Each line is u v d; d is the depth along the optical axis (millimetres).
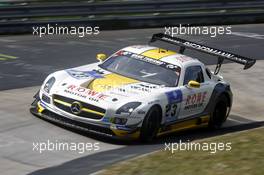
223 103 30859
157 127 26219
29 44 46906
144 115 25188
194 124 29125
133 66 28359
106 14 55219
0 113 27688
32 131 25219
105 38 52031
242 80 41906
